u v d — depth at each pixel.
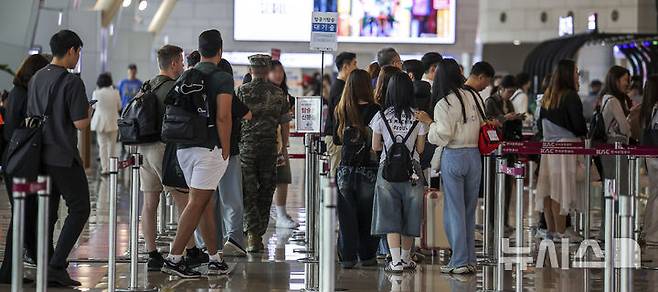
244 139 14.48
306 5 35.50
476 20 39.91
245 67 36.03
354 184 13.08
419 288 11.95
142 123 12.38
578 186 16.06
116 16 41.25
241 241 13.98
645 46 29.14
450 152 12.33
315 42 13.66
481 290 11.85
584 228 16.09
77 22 33.47
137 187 11.59
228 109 11.85
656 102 15.12
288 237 16.22
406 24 37.50
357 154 12.97
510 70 48.06
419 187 12.63
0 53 28.88
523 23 47.81
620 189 15.48
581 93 32.69
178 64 12.76
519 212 11.34
